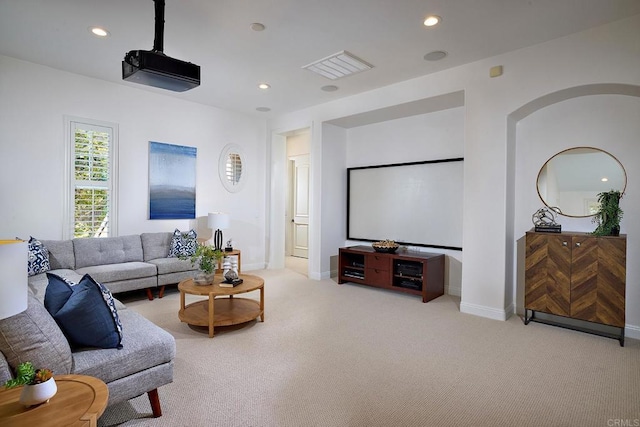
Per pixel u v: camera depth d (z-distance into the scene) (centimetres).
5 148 390
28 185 405
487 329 345
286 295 471
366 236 579
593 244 318
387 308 416
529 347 301
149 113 506
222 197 596
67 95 432
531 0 272
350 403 215
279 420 198
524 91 356
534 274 350
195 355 281
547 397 223
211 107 576
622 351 294
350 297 464
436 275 466
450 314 394
